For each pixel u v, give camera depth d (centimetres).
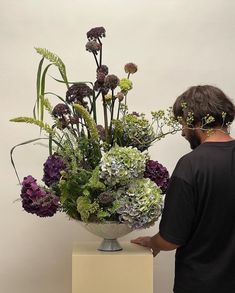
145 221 154
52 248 220
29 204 152
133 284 162
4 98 219
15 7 220
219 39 225
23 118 164
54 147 177
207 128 163
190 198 153
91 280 161
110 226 160
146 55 222
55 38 221
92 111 183
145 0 223
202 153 157
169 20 223
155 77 223
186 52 224
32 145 219
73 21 221
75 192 159
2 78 220
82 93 163
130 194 154
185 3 224
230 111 165
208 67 225
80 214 161
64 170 158
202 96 163
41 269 220
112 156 153
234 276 155
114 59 221
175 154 223
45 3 220
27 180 154
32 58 220
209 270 154
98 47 167
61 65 177
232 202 154
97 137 162
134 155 154
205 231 154
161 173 169
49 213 153
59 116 165
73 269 161
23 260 220
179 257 162
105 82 161
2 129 220
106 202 153
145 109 222
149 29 223
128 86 167
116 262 162
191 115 161
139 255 162
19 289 220
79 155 162
